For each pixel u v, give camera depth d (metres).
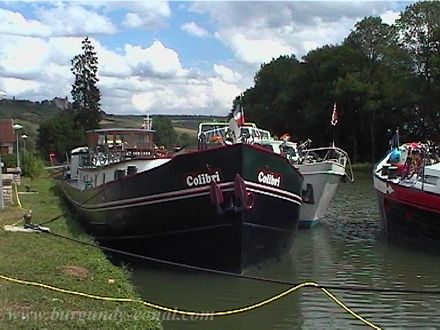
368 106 66.31
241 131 16.34
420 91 64.75
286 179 15.05
